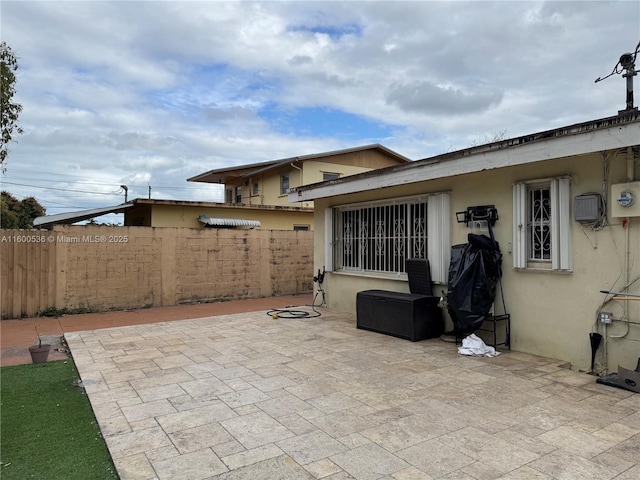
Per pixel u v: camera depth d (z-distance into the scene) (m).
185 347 6.17
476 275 5.72
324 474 2.69
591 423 3.43
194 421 3.55
